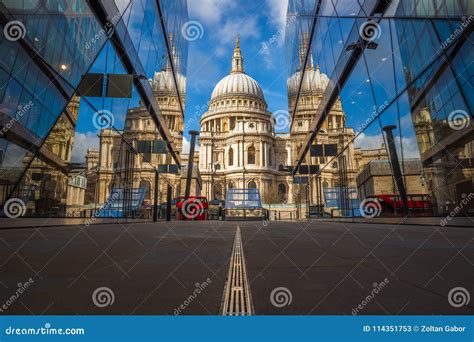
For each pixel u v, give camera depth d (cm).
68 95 1005
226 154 11500
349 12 1379
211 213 5275
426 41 825
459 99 711
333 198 2047
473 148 670
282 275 226
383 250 370
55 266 263
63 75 959
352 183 1611
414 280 207
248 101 12775
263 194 10212
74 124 1068
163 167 2492
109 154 1366
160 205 2489
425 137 876
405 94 973
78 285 195
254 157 11088
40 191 911
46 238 523
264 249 396
